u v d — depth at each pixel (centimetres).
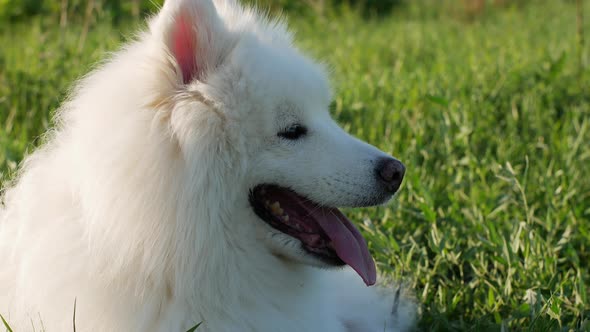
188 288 107
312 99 112
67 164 110
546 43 306
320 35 334
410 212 145
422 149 165
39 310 107
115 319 107
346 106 192
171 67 106
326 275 120
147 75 106
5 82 188
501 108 200
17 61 214
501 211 147
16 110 174
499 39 329
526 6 498
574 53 271
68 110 113
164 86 106
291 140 111
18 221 112
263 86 108
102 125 106
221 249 108
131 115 105
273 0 366
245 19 114
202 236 106
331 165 111
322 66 119
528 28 375
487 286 133
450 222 142
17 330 110
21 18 329
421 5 492
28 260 108
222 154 107
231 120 107
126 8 305
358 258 113
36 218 109
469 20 441
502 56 258
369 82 223
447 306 129
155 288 107
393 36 348
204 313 108
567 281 130
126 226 105
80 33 254
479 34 354
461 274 133
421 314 128
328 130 113
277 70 109
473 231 140
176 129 105
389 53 296
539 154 172
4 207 121
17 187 116
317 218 114
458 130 176
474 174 159
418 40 325
